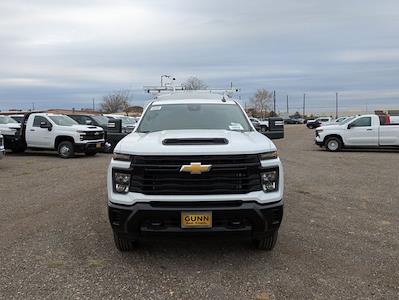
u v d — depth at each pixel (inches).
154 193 182.2
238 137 203.9
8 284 172.1
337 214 285.7
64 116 760.3
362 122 831.1
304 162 622.5
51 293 164.1
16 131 730.8
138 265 193.2
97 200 331.3
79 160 671.1
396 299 158.2
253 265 192.5
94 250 212.8
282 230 246.2
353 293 163.2
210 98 275.6
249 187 183.2
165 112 253.6
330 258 200.8
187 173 180.1
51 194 358.9
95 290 166.9
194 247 216.8
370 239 229.9
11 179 447.5
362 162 624.4
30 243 223.8
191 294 163.3
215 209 178.5
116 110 3243.1
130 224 183.5
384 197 345.7
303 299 158.6
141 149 185.2
